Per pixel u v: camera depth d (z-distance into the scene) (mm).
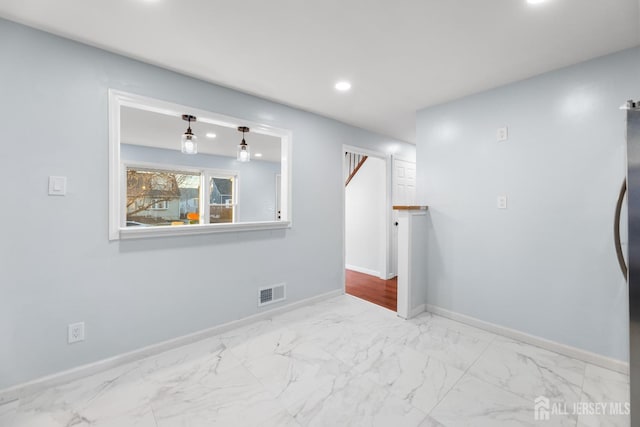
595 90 1985
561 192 2137
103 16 1567
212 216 5984
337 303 3264
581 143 2043
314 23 1634
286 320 2773
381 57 2000
